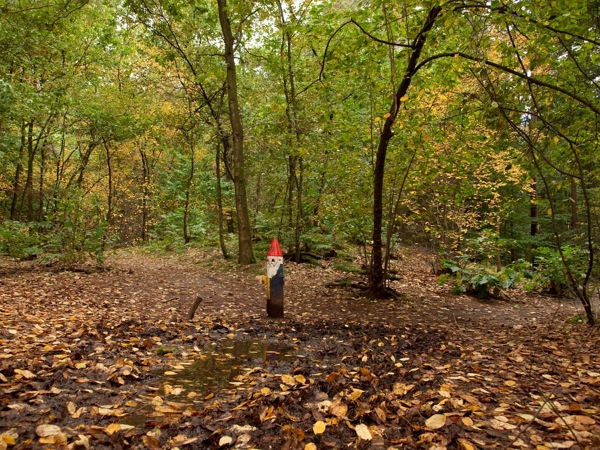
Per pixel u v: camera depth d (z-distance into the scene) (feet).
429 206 42.55
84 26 47.67
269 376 10.96
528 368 11.93
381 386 10.19
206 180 67.00
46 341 12.73
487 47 17.71
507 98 16.76
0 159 37.99
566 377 11.03
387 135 23.40
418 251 51.08
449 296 30.66
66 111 46.52
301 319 20.20
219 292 27.84
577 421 7.80
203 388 9.91
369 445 6.95
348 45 21.34
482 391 9.73
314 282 33.76
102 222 35.91
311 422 7.90
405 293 30.19
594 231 19.90
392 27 21.99
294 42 36.45
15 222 34.81
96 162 75.61
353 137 27.04
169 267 42.27
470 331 18.78
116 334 14.42
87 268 34.40
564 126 18.52
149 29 42.73
